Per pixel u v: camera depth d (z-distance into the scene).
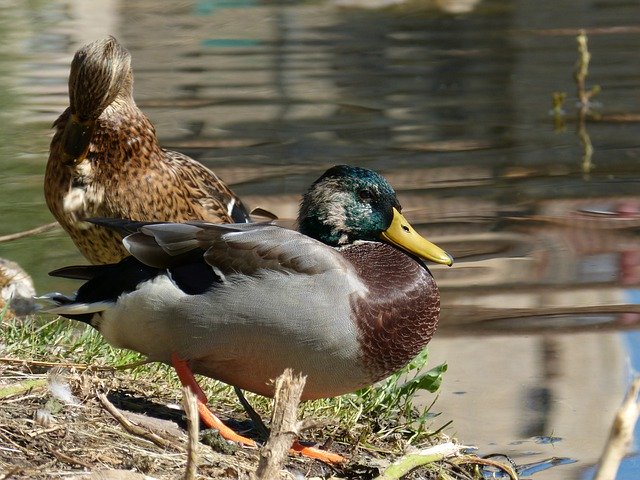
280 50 26.69
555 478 8.41
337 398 9.10
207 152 17.86
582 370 10.41
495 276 13.12
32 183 15.95
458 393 10.03
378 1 32.50
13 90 21.38
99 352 9.09
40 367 8.20
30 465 6.57
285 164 17.23
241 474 6.97
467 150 18.39
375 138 19.00
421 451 7.54
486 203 15.68
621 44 27.17
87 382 7.91
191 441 6.02
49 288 12.05
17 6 31.22
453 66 24.81
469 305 12.27
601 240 14.22
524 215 15.26
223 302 7.41
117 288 7.76
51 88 21.69
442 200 15.78
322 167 17.14
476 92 22.47
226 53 26.12
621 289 12.66
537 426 9.42
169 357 7.71
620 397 9.98
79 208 9.83
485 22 30.39
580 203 15.70
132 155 9.89
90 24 29.34
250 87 22.59
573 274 13.09
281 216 14.57
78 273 8.03
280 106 21.05
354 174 8.58
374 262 8.07
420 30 29.27
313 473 7.61
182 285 7.53
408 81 23.39
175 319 7.50
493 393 10.06
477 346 11.14
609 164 17.67
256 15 31.42
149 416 7.85
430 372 9.20
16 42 26.55
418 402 9.91
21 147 17.67
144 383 8.61
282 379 6.06
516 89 22.89
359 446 8.29
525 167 17.52
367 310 7.58
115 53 9.67
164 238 7.58
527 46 27.11
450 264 8.50
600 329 11.54
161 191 10.05
